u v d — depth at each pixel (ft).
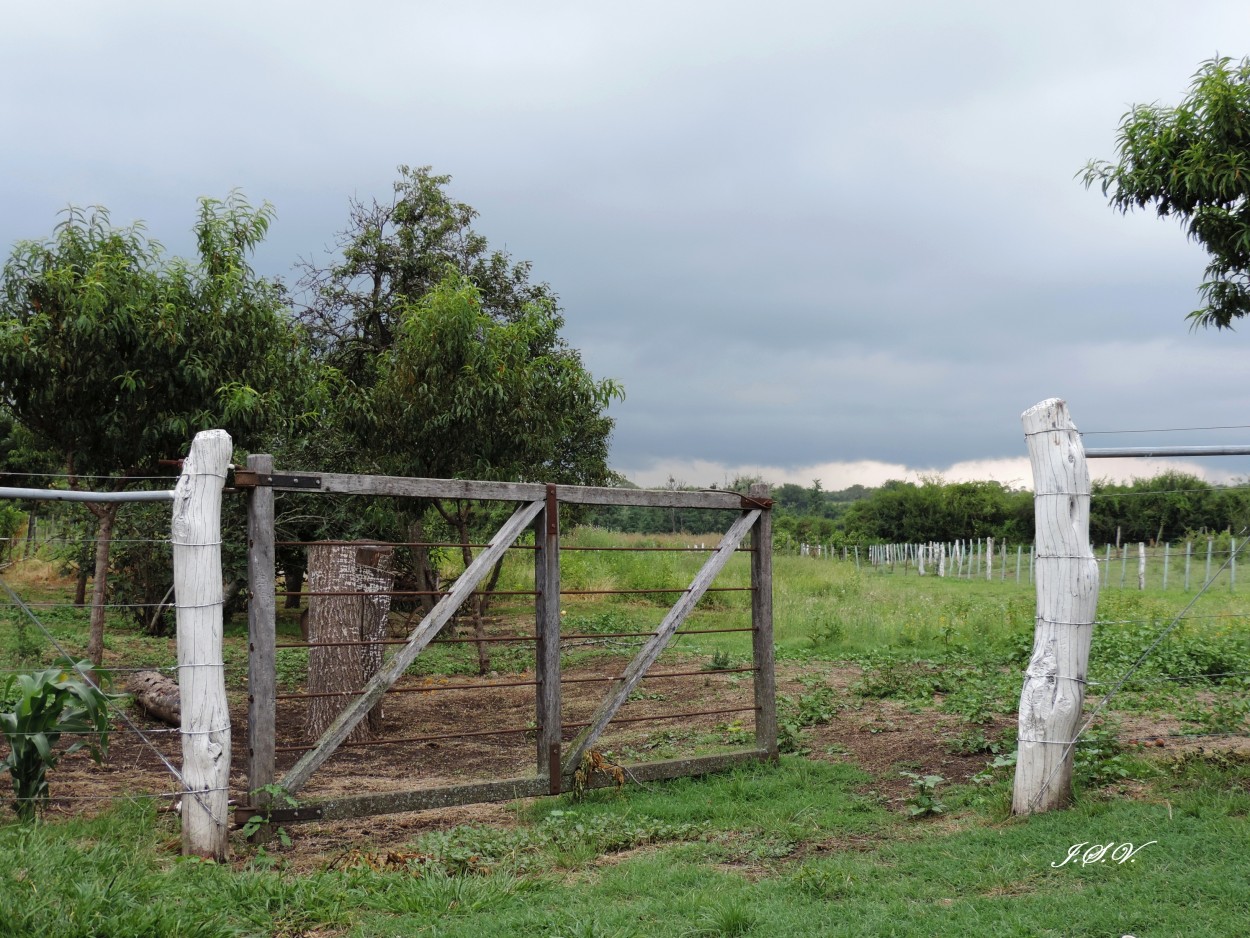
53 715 18.76
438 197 69.46
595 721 22.52
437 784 24.29
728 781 22.93
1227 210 23.16
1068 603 18.24
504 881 15.74
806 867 15.49
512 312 68.44
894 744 25.76
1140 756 22.20
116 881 13.67
